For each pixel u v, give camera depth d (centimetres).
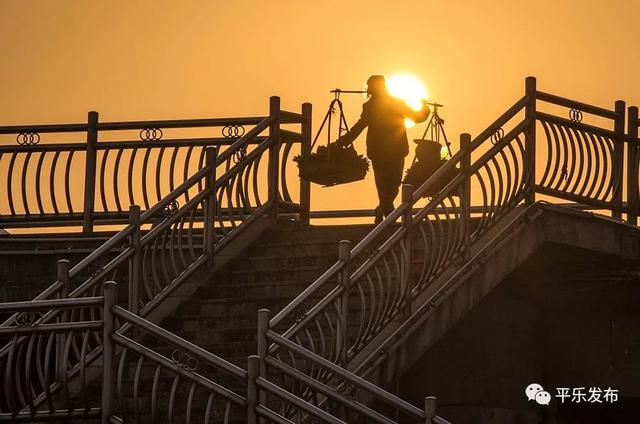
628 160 4181
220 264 3869
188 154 4328
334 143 3991
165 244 3731
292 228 4034
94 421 3341
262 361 3002
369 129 4034
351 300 3644
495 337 4047
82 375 3034
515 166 3862
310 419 3209
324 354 3247
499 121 3878
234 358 3525
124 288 3903
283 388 3183
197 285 3791
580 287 4150
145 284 3656
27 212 4366
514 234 3788
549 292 4134
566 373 4131
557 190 4000
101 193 4331
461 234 3688
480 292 3688
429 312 3566
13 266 4069
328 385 3275
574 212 3903
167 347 3553
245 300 3719
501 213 3828
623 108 4172
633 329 4153
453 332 3969
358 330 3562
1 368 3647
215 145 4331
